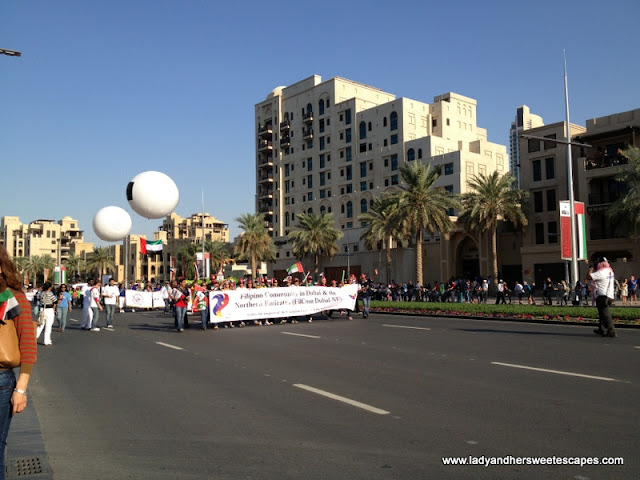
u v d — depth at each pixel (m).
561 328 18.52
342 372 10.55
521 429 6.40
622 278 46.62
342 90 89.75
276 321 24.30
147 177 22.33
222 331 20.73
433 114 83.88
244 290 22.70
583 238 31.28
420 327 20.16
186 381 10.12
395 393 8.52
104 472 5.34
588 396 7.99
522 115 136.75
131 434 6.69
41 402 8.66
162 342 17.17
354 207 84.56
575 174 54.97
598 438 5.99
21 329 4.13
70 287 42.97
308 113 92.69
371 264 68.25
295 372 10.70
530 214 56.88
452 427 6.55
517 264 60.59
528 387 8.72
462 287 44.50
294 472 5.18
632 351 12.48
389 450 5.76
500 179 53.44
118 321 27.92
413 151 76.81
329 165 89.75
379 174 81.25
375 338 16.55
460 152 69.56
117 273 123.88
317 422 6.96
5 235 163.25
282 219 97.38
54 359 13.74
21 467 5.52
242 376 10.45
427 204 49.41
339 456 5.61
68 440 6.50
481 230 54.72
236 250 71.75
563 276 53.25
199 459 5.65
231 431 6.66
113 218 28.42
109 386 9.88
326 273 74.31
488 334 17.05
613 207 43.41
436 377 9.79
